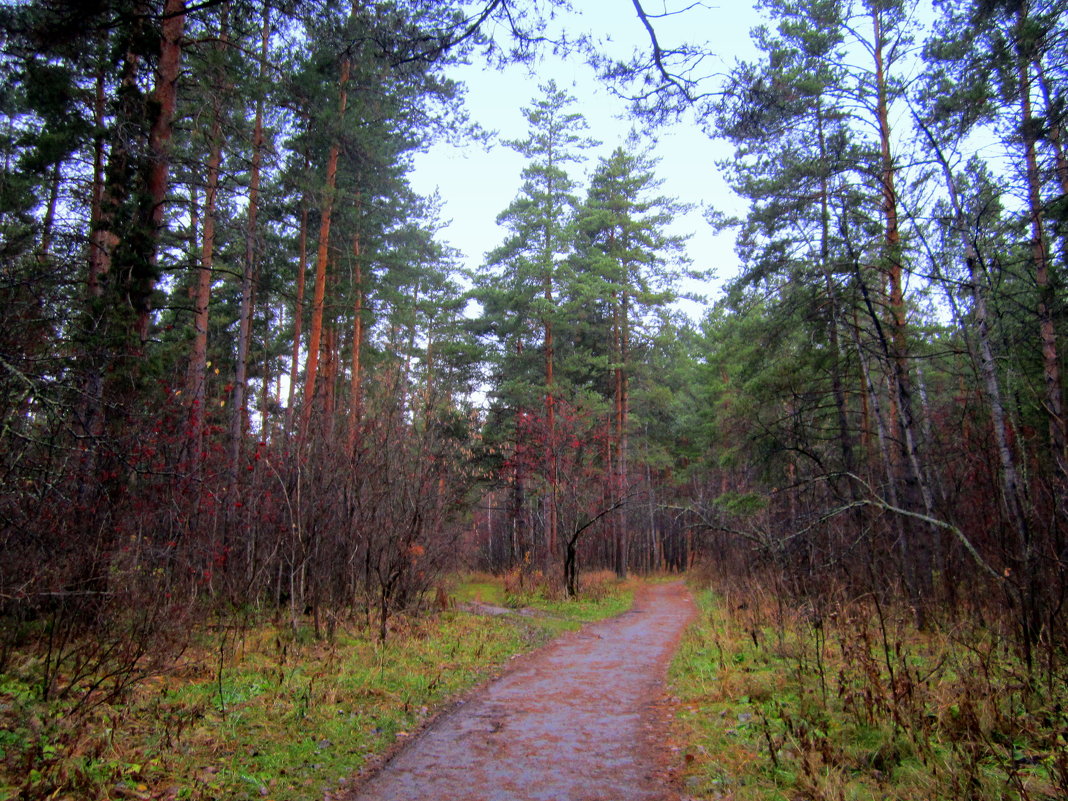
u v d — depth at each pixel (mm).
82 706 5820
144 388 8922
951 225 8656
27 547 6809
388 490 12422
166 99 10367
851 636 7738
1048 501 7496
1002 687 6156
